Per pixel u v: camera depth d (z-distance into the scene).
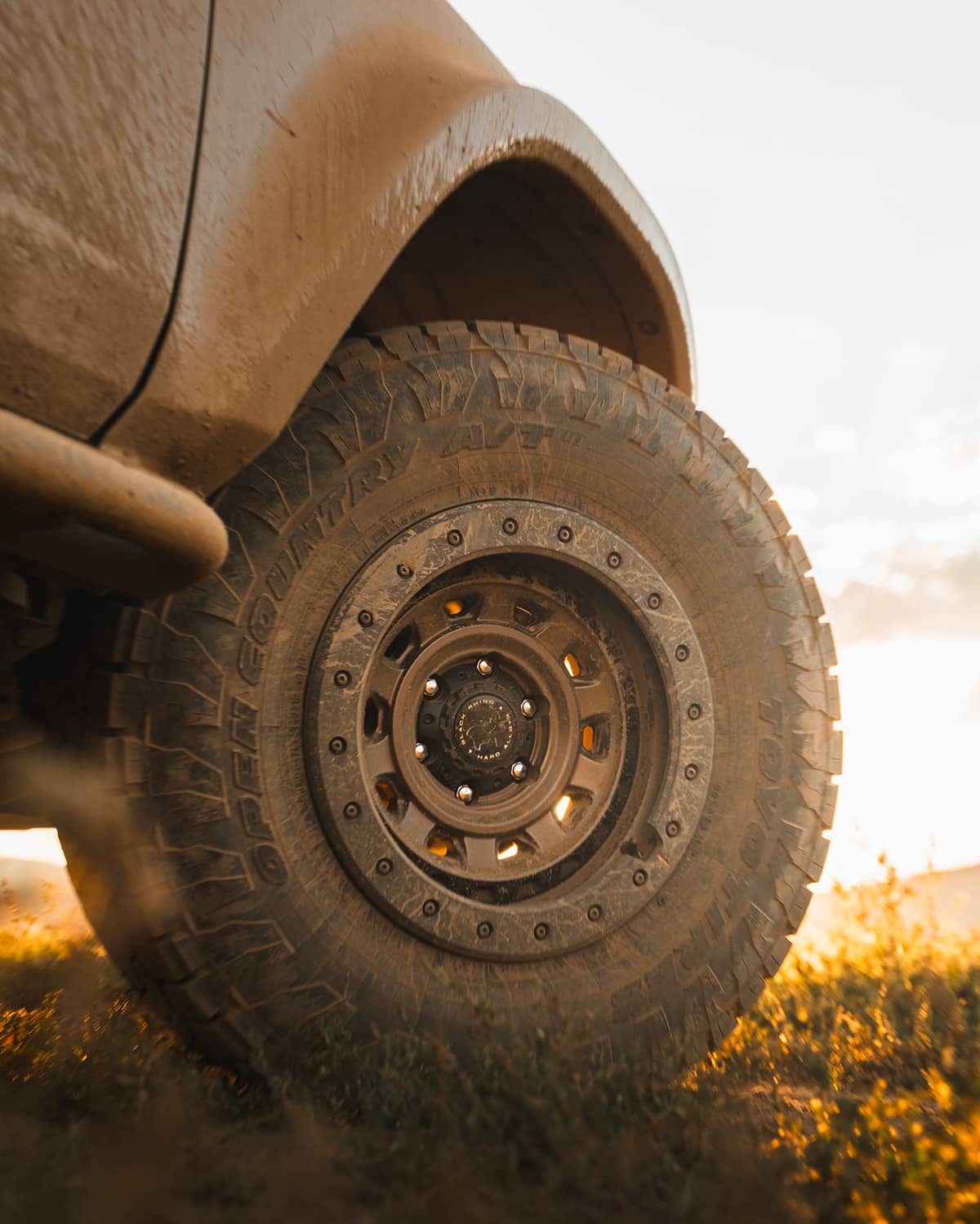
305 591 2.12
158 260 1.54
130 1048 2.15
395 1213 1.43
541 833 2.44
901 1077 2.41
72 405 1.48
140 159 1.53
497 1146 1.61
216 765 1.99
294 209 1.74
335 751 2.09
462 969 2.17
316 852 2.07
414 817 2.33
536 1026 2.07
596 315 2.93
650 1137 1.67
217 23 1.68
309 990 2.03
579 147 2.48
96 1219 1.36
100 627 1.95
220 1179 1.53
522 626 2.48
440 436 2.31
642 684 2.52
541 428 2.43
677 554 2.56
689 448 2.61
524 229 2.70
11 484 1.39
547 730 2.50
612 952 2.30
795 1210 1.48
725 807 2.48
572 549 2.40
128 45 1.54
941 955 3.37
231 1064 2.02
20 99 1.40
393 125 1.94
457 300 2.90
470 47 2.40
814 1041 2.62
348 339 2.34
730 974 2.42
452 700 2.44
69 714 1.97
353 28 1.96
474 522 2.31
